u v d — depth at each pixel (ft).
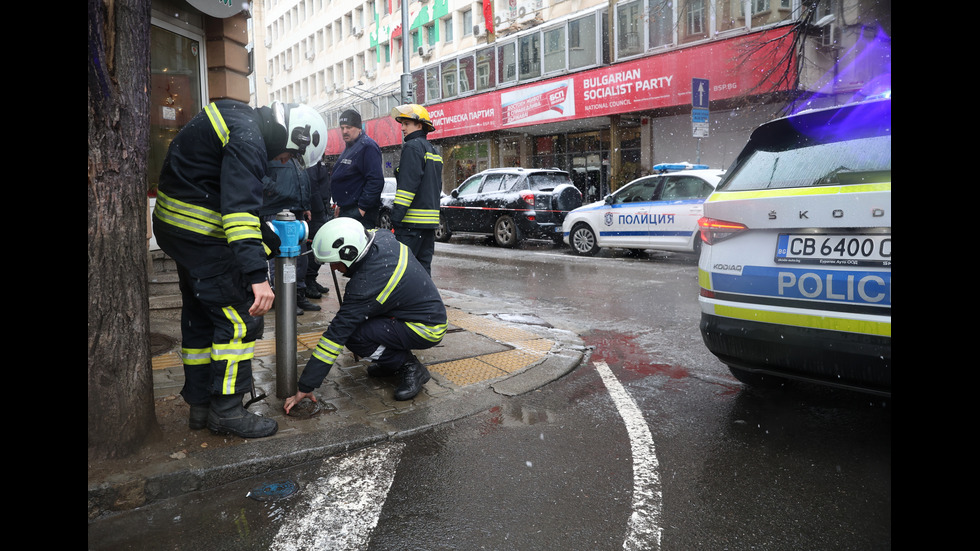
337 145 130.62
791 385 13.62
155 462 9.21
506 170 46.42
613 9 62.64
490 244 48.67
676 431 11.15
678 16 56.18
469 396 12.92
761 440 10.66
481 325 19.51
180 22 26.66
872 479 9.14
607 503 8.59
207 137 9.39
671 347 17.19
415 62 105.19
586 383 14.06
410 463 9.93
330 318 19.88
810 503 8.50
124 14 8.83
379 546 7.60
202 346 10.46
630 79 58.39
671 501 8.62
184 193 9.56
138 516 8.33
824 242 10.02
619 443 10.64
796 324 10.29
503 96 74.23
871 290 9.45
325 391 13.07
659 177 35.99
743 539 7.66
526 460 10.00
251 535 7.87
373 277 11.83
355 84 130.72
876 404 12.30
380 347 12.53
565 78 65.41
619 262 36.01
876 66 45.47
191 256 9.70
